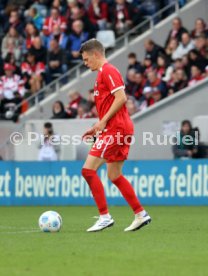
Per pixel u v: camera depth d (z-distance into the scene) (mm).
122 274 28781
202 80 75438
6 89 85188
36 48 85812
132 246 36469
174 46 79438
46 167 70562
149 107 75812
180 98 75562
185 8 86625
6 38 89375
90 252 34500
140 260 32188
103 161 42469
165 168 69375
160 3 87938
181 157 71125
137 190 69812
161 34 85938
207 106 75438
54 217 43188
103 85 42062
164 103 75688
